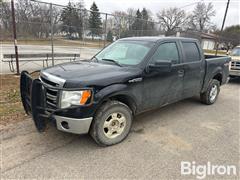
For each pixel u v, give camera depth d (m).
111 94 2.95
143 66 3.44
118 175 2.53
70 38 10.49
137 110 3.54
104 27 10.92
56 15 9.38
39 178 2.42
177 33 15.74
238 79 10.19
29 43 9.42
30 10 8.54
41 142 3.19
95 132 2.99
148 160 2.85
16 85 6.20
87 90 2.75
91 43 11.30
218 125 4.12
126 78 3.15
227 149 3.21
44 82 3.08
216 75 5.56
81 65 3.53
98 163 2.74
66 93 2.71
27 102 3.25
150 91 3.60
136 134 3.59
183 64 4.20
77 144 3.18
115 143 3.21
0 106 4.50
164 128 3.88
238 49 9.75
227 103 5.72
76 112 2.73
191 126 4.02
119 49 4.08
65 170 2.58
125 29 11.55
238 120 4.44
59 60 9.89
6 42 8.91
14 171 2.51
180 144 3.31
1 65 9.29
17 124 3.71
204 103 5.41
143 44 3.86
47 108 2.88
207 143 3.37
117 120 3.20
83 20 10.70
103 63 3.73
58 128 2.83
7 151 2.91
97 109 2.95
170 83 3.95
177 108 5.08
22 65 9.34
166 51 3.94
